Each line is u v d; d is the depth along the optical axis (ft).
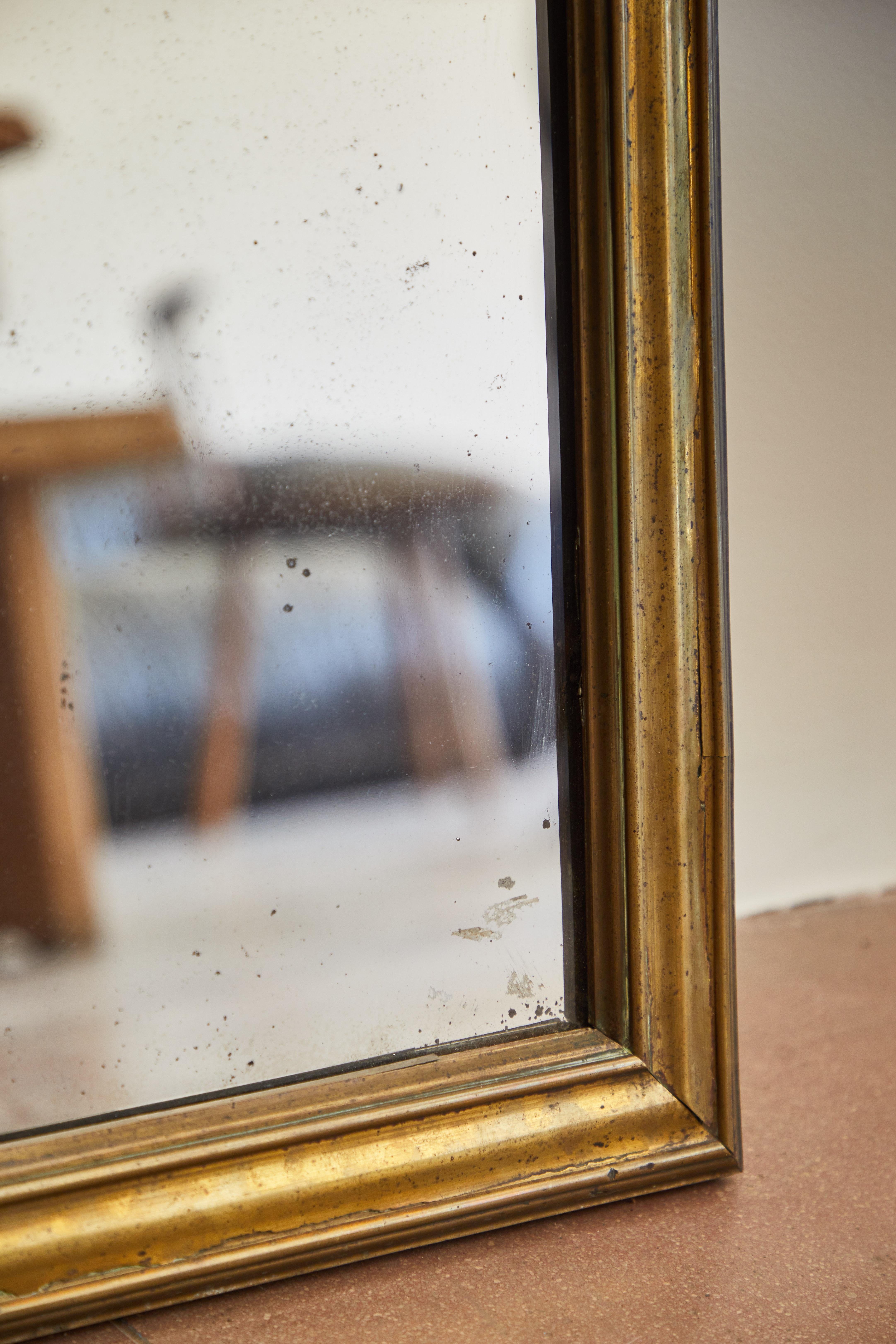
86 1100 4.08
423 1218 4.01
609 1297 3.91
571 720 4.21
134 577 4.16
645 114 4.10
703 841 4.17
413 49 4.19
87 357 4.12
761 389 5.38
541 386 4.19
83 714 4.15
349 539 4.22
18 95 4.08
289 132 4.17
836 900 5.60
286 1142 4.00
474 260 4.19
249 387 4.17
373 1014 4.19
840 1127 4.32
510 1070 4.12
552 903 4.22
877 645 5.60
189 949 4.15
